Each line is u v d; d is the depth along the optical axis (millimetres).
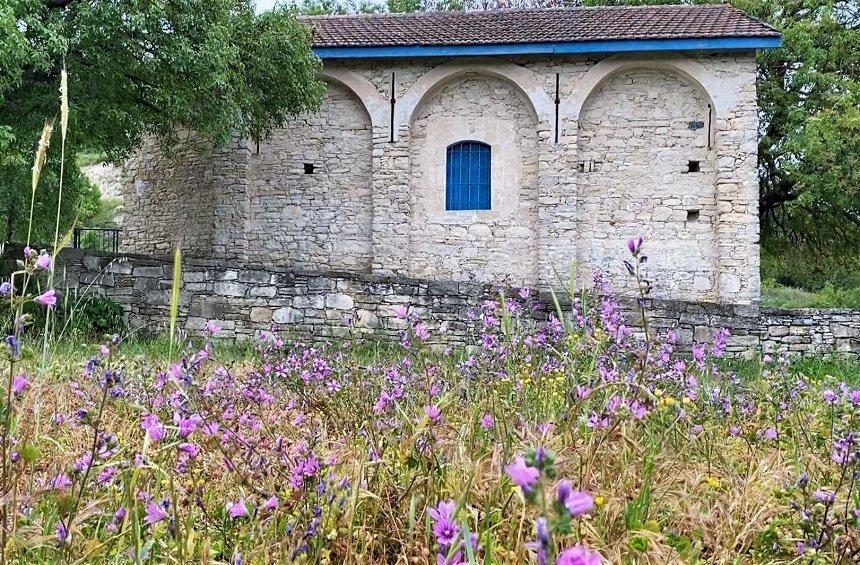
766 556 2283
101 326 9461
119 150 12383
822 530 2018
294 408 3498
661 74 13898
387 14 16391
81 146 11117
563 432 2809
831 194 14312
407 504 2375
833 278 22781
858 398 2627
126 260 9961
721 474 2965
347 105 14523
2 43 7926
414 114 14320
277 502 2029
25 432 2703
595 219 13898
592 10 16219
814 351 9906
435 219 14227
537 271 13828
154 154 15781
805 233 18391
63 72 2648
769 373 4758
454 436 3043
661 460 2865
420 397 3492
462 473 2574
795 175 14562
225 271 10055
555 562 924
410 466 2383
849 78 15812
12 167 12625
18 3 8266
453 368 4391
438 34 14328
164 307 9969
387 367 4184
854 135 13492
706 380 4445
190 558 1885
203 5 9891
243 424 2928
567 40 13344
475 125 14273
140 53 9836
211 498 2412
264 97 12227
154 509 1821
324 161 14492
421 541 2166
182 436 2168
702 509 2646
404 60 14172
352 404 3430
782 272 24328
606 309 3801
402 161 14109
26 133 9516
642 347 3918
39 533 1951
